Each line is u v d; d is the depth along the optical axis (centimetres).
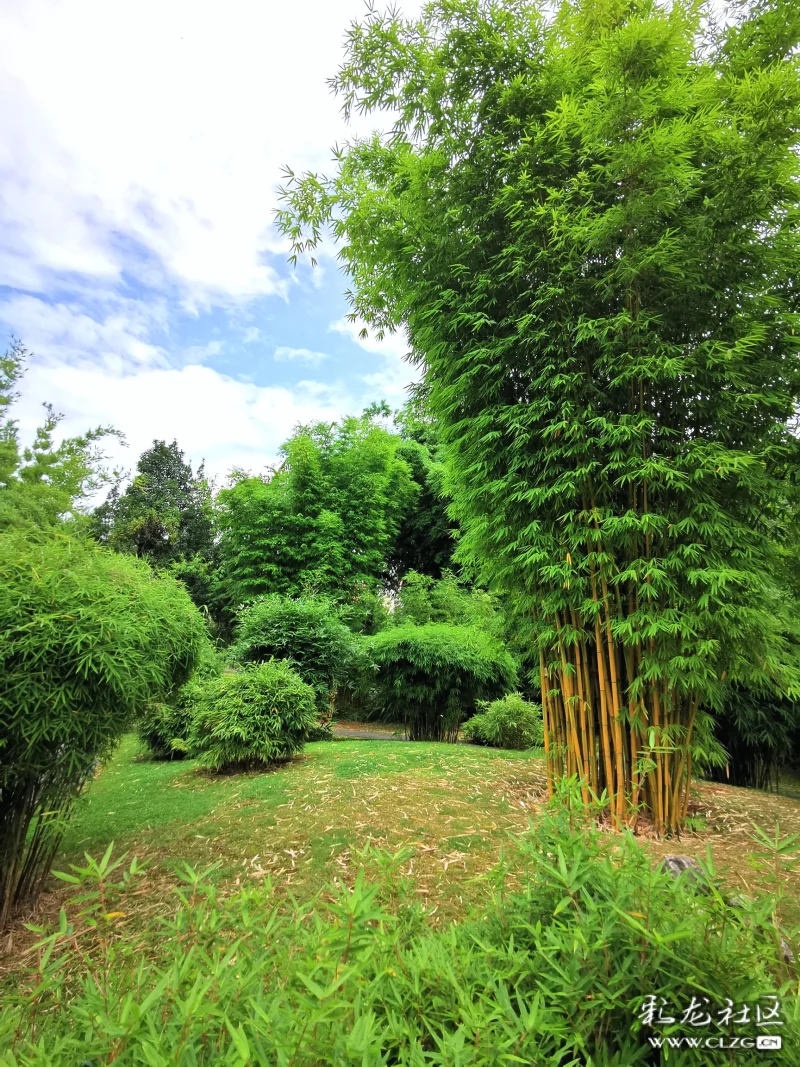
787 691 341
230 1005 84
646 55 294
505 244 362
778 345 322
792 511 326
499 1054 74
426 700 740
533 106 352
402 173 398
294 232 445
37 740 236
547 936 95
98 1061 78
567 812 137
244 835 335
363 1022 73
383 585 1324
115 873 298
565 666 344
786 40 322
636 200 299
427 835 318
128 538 1598
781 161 300
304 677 710
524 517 354
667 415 335
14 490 857
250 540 1066
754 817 359
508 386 370
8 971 207
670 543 319
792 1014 83
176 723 653
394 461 1236
